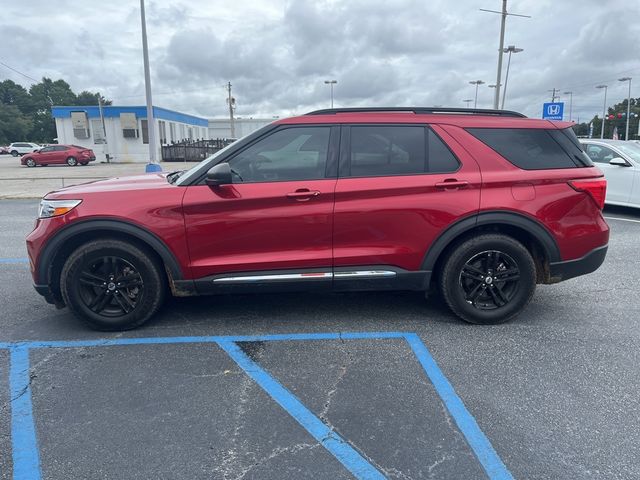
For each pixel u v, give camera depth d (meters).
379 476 2.33
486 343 3.80
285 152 3.88
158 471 2.37
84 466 2.41
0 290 5.17
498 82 25.48
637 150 9.80
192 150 38.53
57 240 3.80
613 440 2.59
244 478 2.32
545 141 4.03
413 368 3.39
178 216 3.77
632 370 3.36
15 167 33.50
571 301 4.77
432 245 3.91
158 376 3.29
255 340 3.87
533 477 2.32
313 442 2.59
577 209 3.98
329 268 3.90
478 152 3.93
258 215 3.78
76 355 3.61
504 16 24.59
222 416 2.83
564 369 3.37
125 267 3.96
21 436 2.64
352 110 4.03
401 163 3.90
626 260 6.34
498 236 3.95
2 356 3.60
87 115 37.81
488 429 2.69
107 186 4.02
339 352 3.65
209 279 3.87
